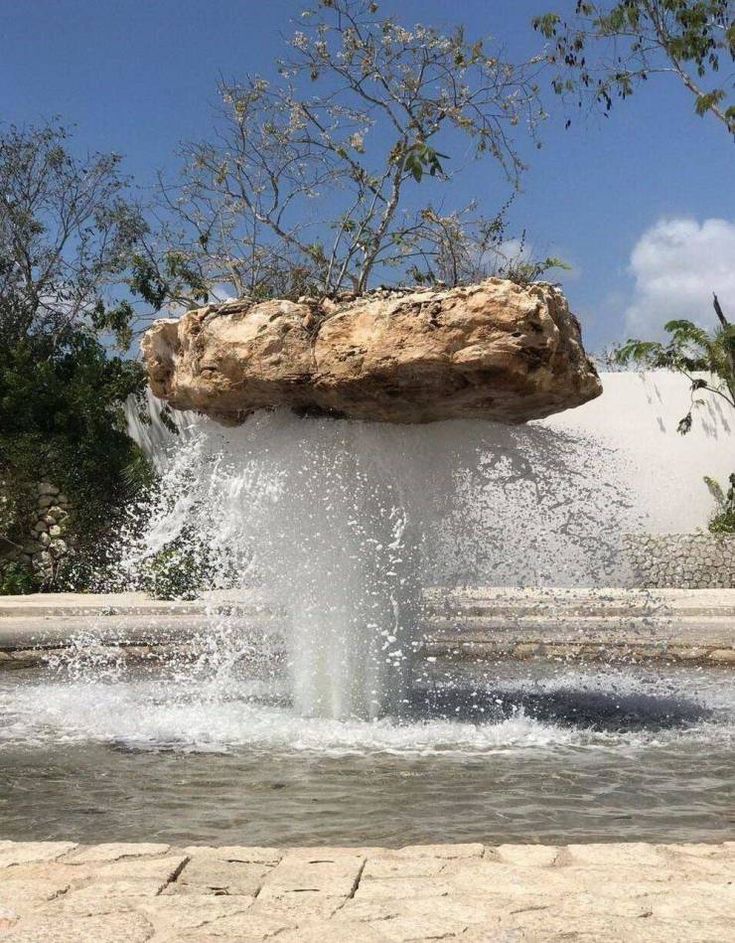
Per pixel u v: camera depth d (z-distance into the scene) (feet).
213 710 22.75
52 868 10.42
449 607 27.78
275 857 10.77
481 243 70.95
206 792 15.65
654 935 8.72
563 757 18.29
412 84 73.51
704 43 67.05
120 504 67.46
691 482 73.05
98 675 30.30
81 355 73.10
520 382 18.08
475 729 20.71
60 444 67.87
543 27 69.82
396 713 21.99
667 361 75.41
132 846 11.15
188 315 20.52
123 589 64.44
